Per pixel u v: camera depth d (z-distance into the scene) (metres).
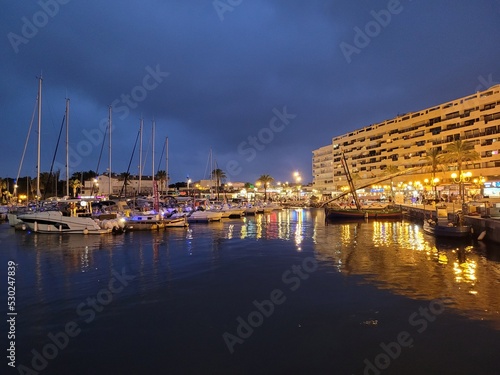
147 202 59.06
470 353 10.17
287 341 11.09
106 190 100.12
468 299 14.83
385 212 59.53
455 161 78.88
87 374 9.27
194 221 55.66
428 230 36.25
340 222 56.53
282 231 43.06
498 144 79.12
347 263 22.62
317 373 9.26
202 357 10.14
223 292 16.25
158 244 31.39
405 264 22.05
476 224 31.70
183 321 12.76
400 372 9.24
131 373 9.33
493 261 22.52
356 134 134.00
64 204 42.31
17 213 45.84
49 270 20.72
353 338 11.23
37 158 41.41
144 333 11.74
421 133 102.88
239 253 26.77
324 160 157.12
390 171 103.94
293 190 151.12
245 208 76.12
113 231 39.09
